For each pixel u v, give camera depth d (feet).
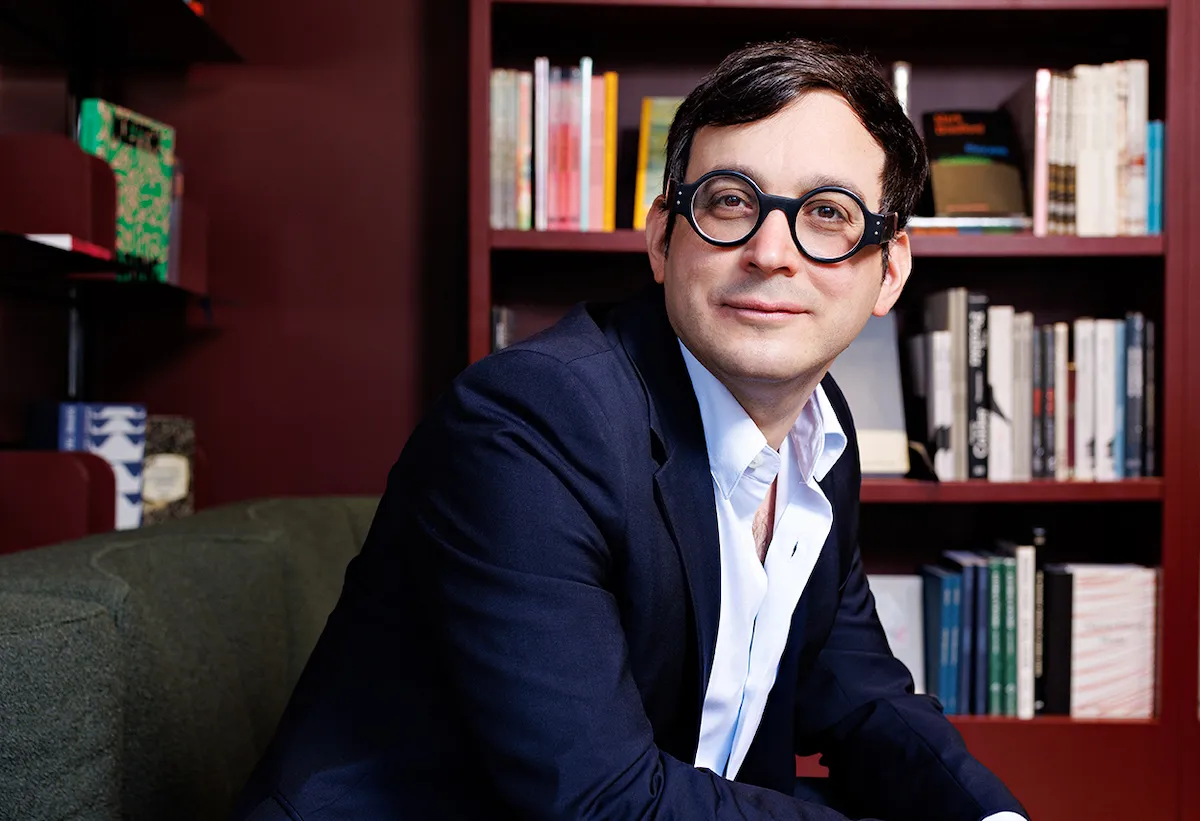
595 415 2.49
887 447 6.69
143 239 5.89
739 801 2.28
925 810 2.97
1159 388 6.50
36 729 2.13
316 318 7.27
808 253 2.55
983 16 6.70
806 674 3.45
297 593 4.12
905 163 2.77
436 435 2.55
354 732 2.64
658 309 2.85
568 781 2.19
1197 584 6.40
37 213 5.24
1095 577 6.53
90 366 7.00
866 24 6.88
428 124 7.28
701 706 2.79
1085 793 6.40
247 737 3.29
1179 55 6.36
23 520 5.13
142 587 2.92
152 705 2.72
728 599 3.02
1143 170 6.45
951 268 7.33
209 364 7.25
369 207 7.27
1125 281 7.09
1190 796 6.39
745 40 7.22
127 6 5.80
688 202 2.62
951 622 6.55
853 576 3.67
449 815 2.58
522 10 6.63
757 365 2.57
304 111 7.27
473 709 2.30
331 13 7.27
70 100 6.61
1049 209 6.46
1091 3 6.43
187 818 2.80
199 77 7.23
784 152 2.55
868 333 6.90
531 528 2.31
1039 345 6.51
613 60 7.27
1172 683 6.42
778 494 3.28
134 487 5.67
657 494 2.60
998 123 6.86
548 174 6.40
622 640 2.37
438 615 2.40
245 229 7.25
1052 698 6.55
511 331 6.68
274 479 7.27
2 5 5.71
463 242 7.28
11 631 2.14
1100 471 6.51
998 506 7.37
